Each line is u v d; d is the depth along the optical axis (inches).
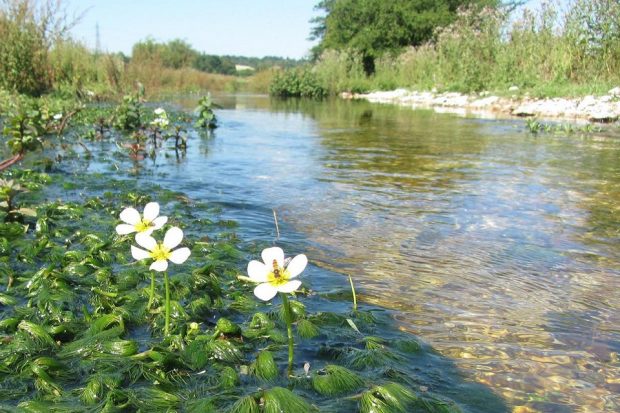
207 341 92.0
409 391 78.3
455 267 137.9
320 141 391.9
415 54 1298.0
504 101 756.0
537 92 720.3
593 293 122.8
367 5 1581.0
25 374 81.4
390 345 95.5
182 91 1277.1
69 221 165.5
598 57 722.2
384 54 1515.7
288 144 373.7
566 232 167.3
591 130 460.8
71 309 105.7
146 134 396.2
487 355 94.3
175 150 326.0
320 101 1098.7
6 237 146.7
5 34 615.5
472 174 261.7
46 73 653.3
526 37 831.7
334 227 171.2
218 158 306.0
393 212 189.5
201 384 82.0
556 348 97.5
